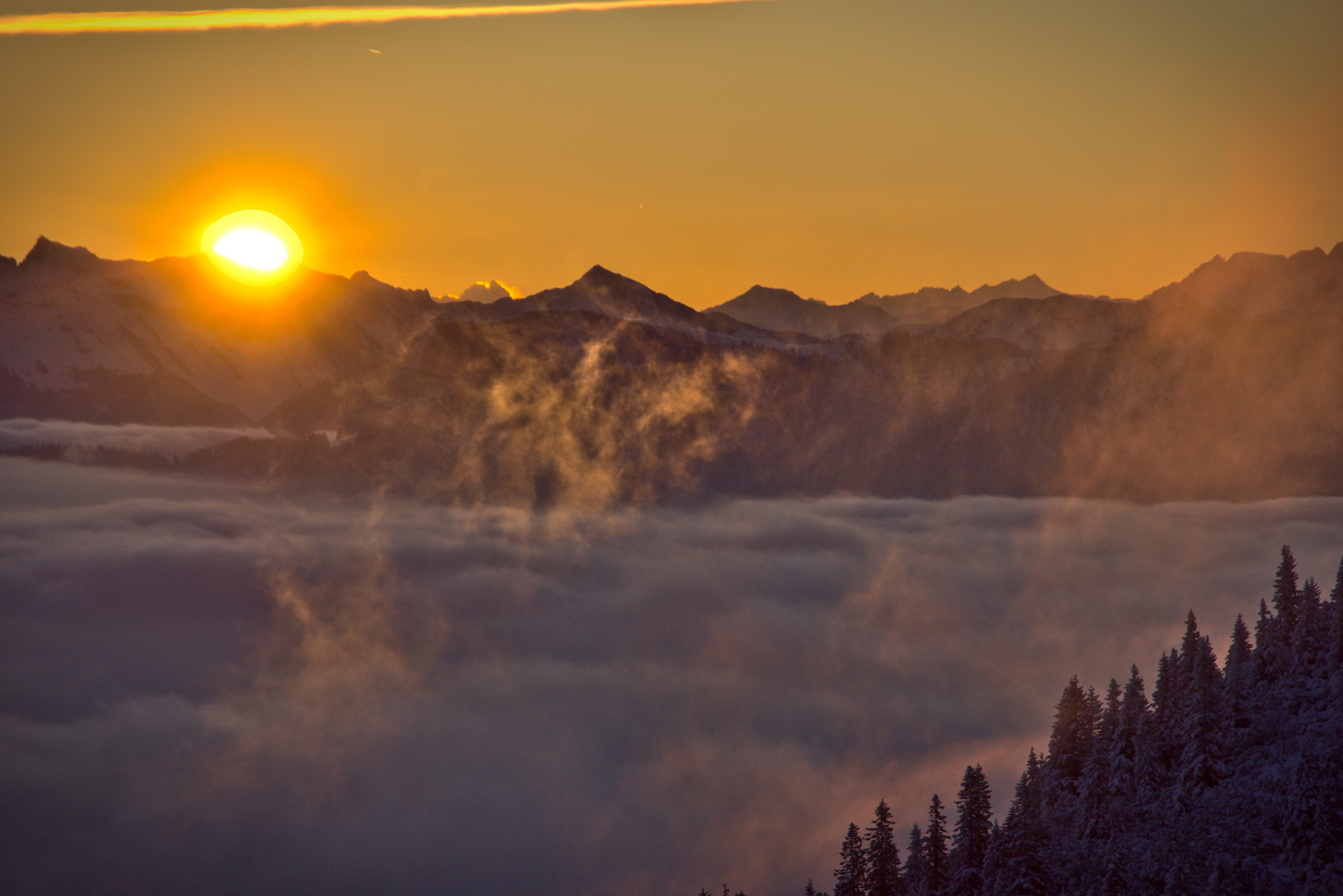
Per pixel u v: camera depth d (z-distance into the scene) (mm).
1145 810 70312
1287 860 61250
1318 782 62000
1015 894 65500
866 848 76938
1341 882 57844
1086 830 71875
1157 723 75688
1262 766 68250
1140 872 64438
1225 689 74938
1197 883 60438
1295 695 73312
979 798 72938
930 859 73938
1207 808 66688
